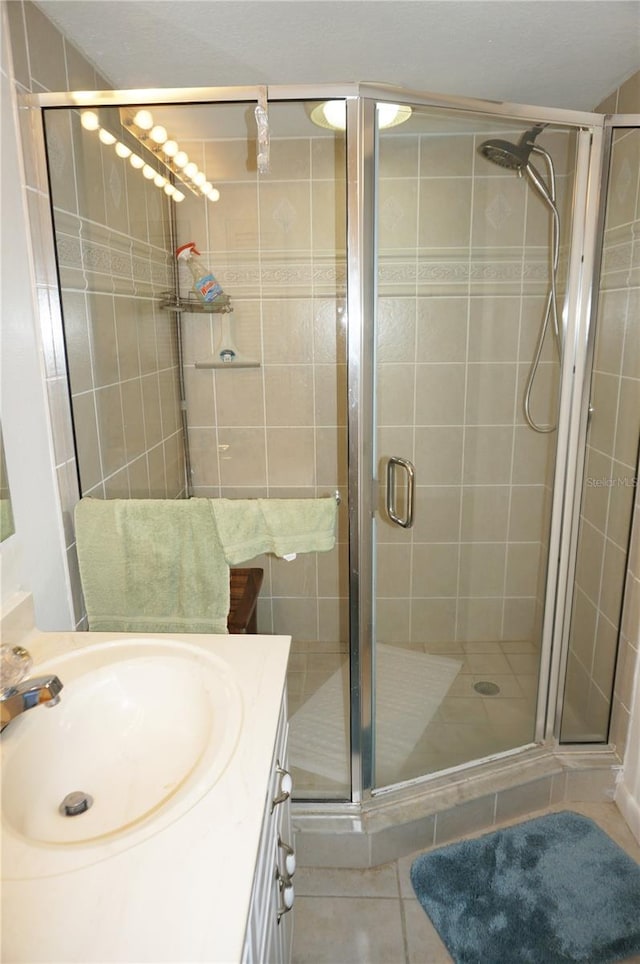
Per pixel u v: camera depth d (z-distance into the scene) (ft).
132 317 6.30
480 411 7.32
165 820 2.55
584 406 5.90
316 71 5.74
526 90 6.23
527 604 7.87
